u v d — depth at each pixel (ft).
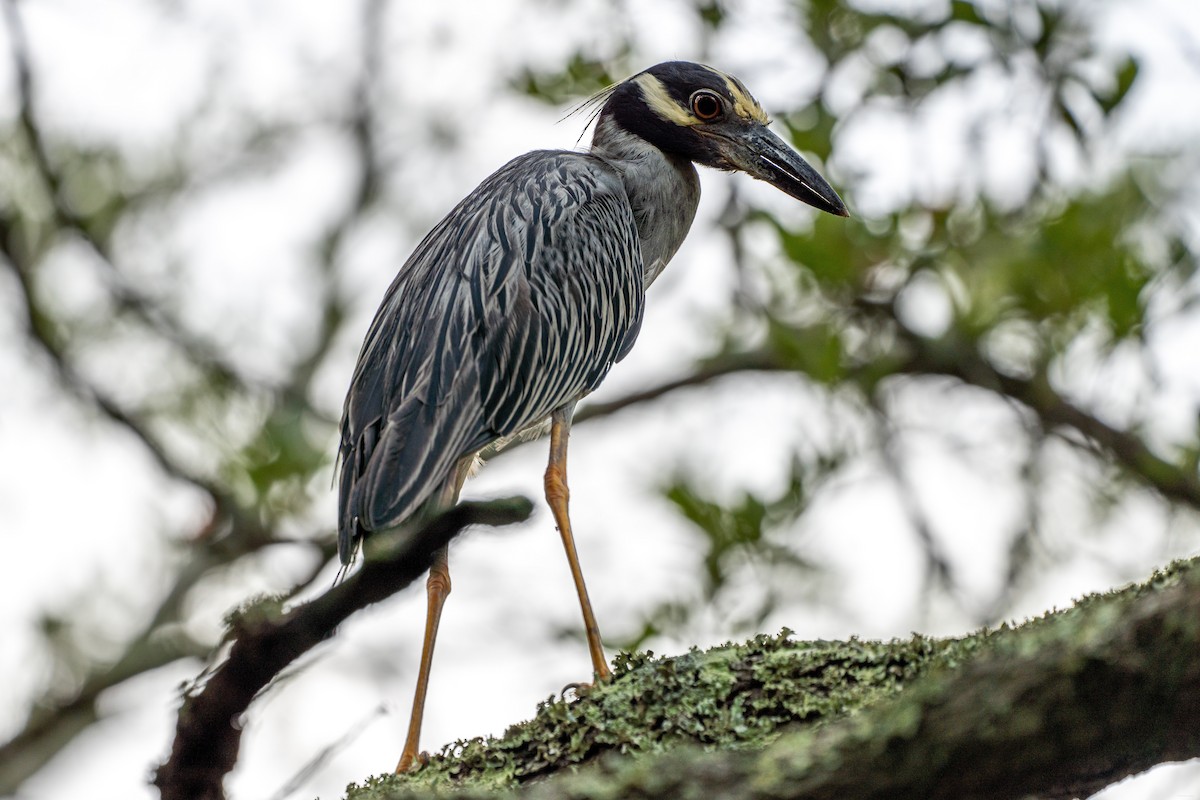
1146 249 41.55
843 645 19.76
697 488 41.04
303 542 46.73
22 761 47.70
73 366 47.52
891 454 44.68
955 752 14.05
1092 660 13.32
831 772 14.90
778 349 44.21
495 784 18.84
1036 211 42.45
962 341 44.04
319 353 55.72
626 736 18.95
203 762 13.00
